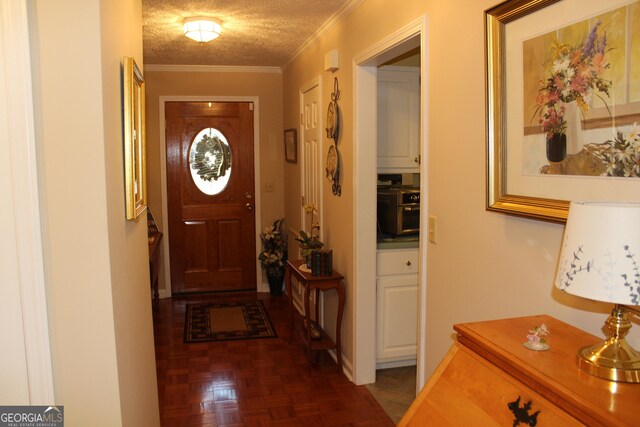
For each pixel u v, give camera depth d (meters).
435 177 2.15
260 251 5.70
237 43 4.28
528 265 1.60
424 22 2.18
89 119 1.36
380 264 3.35
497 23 1.64
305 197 4.59
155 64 5.26
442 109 2.08
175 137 5.43
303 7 3.21
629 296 0.97
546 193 1.48
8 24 1.27
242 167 5.59
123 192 1.71
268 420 2.91
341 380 3.43
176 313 4.93
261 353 3.93
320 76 3.92
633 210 0.98
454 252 2.02
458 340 1.42
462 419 1.22
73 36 1.34
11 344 1.35
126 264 1.75
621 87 1.22
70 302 1.40
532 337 1.26
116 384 1.44
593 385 1.04
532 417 1.07
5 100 1.28
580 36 1.33
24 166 1.31
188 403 3.12
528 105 1.54
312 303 4.44
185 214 5.53
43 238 1.37
